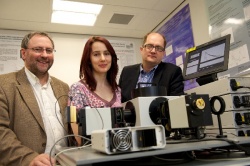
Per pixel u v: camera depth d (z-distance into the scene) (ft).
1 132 4.17
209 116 2.69
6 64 9.02
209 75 4.26
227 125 3.51
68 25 9.50
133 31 10.62
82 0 7.86
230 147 2.80
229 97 3.49
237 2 6.44
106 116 3.28
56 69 9.77
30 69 5.20
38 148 4.58
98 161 1.95
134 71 6.39
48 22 9.11
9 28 9.33
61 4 8.04
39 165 3.25
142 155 2.09
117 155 2.05
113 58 4.72
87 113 3.23
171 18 9.46
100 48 4.47
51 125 4.91
